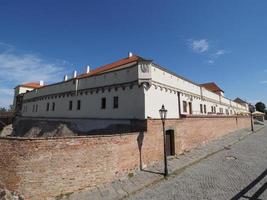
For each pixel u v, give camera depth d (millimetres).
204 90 33531
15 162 9078
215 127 25766
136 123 15656
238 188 10320
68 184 9875
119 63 29844
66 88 29016
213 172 12906
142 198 9531
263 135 28922
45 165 9383
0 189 8898
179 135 17766
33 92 39469
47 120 31938
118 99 21000
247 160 15633
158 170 13406
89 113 24094
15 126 40688
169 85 22766
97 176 10914
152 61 19609
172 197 9516
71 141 10188
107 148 11531
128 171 12648
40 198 9117
